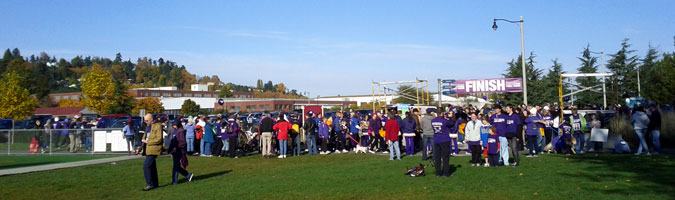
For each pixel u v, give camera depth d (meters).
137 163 18.09
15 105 56.16
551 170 12.61
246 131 24.53
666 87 39.88
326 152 20.58
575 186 10.12
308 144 20.38
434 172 13.07
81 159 19.72
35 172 15.54
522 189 10.02
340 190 10.73
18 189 12.36
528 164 14.10
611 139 18.88
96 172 15.51
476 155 14.07
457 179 11.66
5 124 37.03
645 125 15.57
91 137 21.39
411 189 10.55
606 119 21.39
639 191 9.32
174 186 12.57
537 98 50.66
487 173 12.50
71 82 178.62
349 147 22.08
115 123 34.09
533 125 16.12
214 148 21.03
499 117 14.09
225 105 93.69
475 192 9.90
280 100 89.12
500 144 14.05
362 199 9.77
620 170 12.12
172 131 21.52
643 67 52.94
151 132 12.26
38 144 21.70
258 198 10.21
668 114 19.00
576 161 14.36
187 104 75.44
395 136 16.80
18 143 21.80
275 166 16.53
